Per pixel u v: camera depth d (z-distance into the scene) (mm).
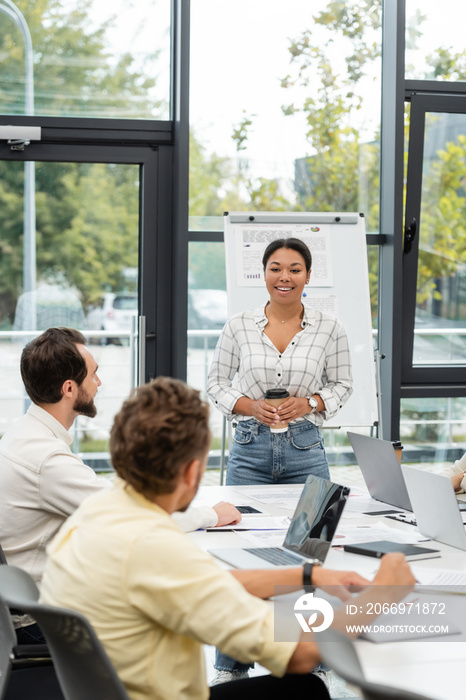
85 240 4219
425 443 4637
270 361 2998
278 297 3000
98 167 4191
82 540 1345
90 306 4262
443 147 4453
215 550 1990
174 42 4191
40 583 2061
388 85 4355
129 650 1292
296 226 3973
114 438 1367
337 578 1614
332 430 4473
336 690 2742
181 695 1310
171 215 4266
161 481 1341
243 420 2996
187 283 4195
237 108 4289
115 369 4312
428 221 4504
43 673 1796
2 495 2045
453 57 4438
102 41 4137
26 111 4090
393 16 4289
